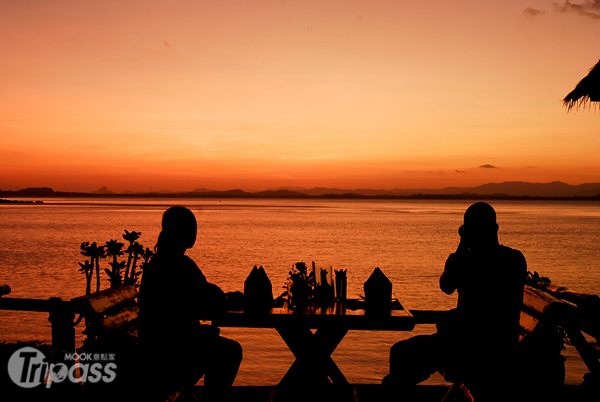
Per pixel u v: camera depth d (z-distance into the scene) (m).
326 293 3.82
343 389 3.55
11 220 78.12
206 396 3.48
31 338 10.01
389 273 23.67
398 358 3.54
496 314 3.24
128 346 3.72
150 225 64.19
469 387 3.25
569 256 33.06
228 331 11.59
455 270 3.38
